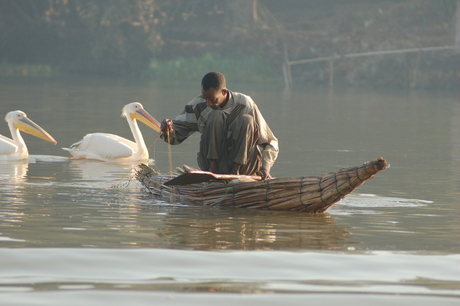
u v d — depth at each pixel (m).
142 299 9.72
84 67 144.88
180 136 20.28
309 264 11.92
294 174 25.70
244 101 19.34
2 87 86.12
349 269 11.64
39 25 149.25
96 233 14.20
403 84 117.25
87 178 24.11
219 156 19.66
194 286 10.41
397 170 27.00
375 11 148.50
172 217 16.59
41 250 12.31
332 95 89.75
